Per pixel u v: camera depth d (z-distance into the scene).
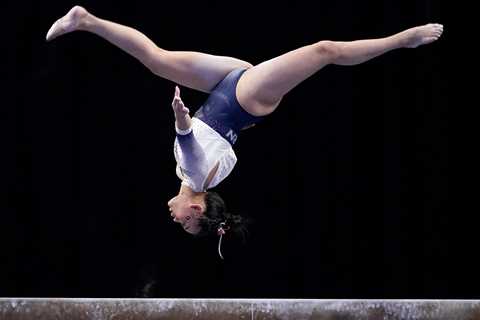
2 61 29.66
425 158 30.67
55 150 30.22
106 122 30.47
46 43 29.84
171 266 30.94
